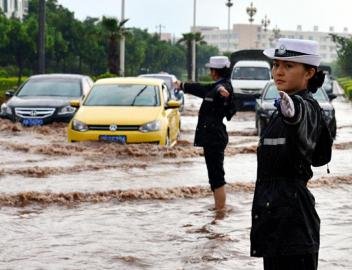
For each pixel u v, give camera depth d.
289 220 6.37
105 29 87.75
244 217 13.50
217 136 13.66
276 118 6.50
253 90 50.56
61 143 23.66
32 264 10.21
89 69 114.25
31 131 28.25
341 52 112.19
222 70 13.52
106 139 22.73
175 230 12.41
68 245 11.31
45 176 17.95
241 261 10.43
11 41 85.19
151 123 22.86
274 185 6.46
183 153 21.94
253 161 21.38
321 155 6.77
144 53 143.00
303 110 6.19
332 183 17.41
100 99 24.33
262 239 6.45
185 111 48.47
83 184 16.81
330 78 68.75
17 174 18.16
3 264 10.20
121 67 83.56
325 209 14.30
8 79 66.38
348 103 64.44
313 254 6.45
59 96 31.66
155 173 18.58
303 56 6.43
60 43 98.81
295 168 6.42
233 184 16.80
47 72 105.50
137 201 15.02
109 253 10.84
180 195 15.61
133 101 24.12
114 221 13.09
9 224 12.72
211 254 10.80
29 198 14.88
